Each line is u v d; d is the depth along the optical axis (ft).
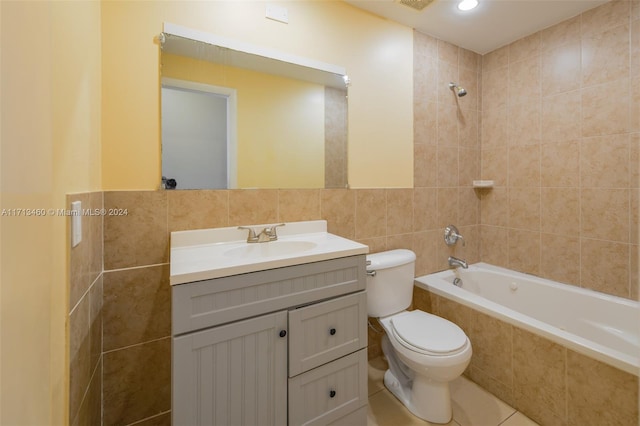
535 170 6.90
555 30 6.47
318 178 5.53
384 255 5.88
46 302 2.33
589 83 5.97
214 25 4.53
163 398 4.34
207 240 4.48
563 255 6.47
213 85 4.58
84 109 3.18
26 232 2.27
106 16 3.91
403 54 6.51
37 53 2.27
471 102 7.72
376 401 5.18
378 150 6.23
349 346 4.04
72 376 2.76
